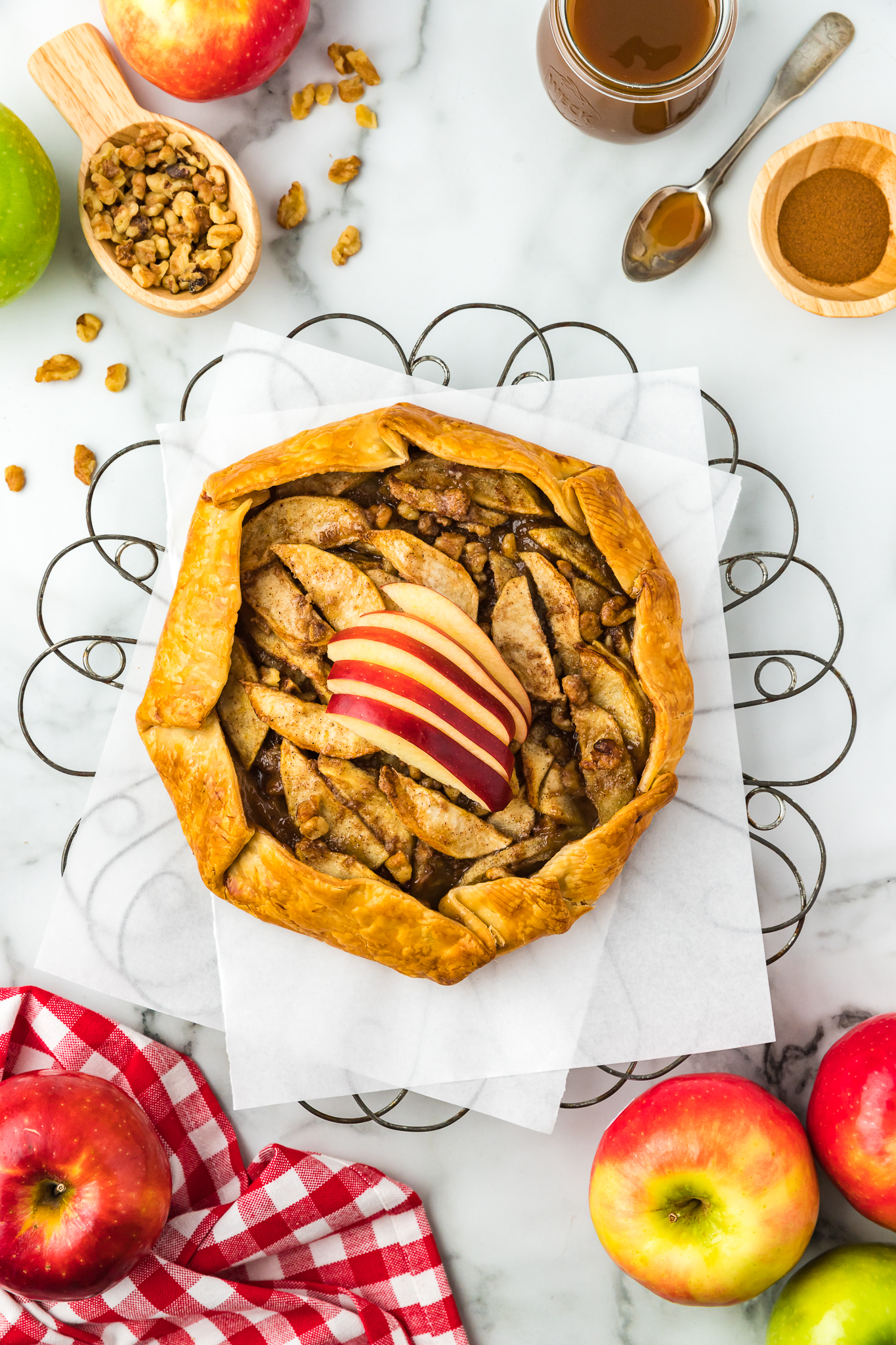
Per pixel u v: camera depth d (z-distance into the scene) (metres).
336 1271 0.91
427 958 0.85
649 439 0.90
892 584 0.92
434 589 0.85
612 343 0.92
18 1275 0.86
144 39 0.87
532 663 0.85
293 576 0.86
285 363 0.90
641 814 0.85
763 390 0.92
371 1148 0.91
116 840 0.90
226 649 0.84
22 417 0.93
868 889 0.92
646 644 0.85
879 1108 0.85
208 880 0.86
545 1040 0.88
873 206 0.90
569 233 0.93
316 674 0.85
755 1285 0.85
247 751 0.85
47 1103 0.86
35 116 0.92
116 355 0.93
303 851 0.85
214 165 0.90
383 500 0.86
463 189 0.93
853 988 0.91
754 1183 0.84
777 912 0.92
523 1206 0.91
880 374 0.92
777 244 0.90
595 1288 0.91
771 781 0.92
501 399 0.90
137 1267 0.90
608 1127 0.88
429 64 0.93
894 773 0.92
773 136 0.92
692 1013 0.89
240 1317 0.90
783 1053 0.91
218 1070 0.91
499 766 0.83
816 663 0.92
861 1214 0.89
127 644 0.93
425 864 0.85
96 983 0.90
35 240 0.88
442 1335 0.90
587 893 0.85
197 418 0.93
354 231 0.92
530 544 0.86
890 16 0.92
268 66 0.89
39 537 0.93
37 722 0.93
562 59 0.87
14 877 0.92
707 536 0.90
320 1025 0.88
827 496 0.92
